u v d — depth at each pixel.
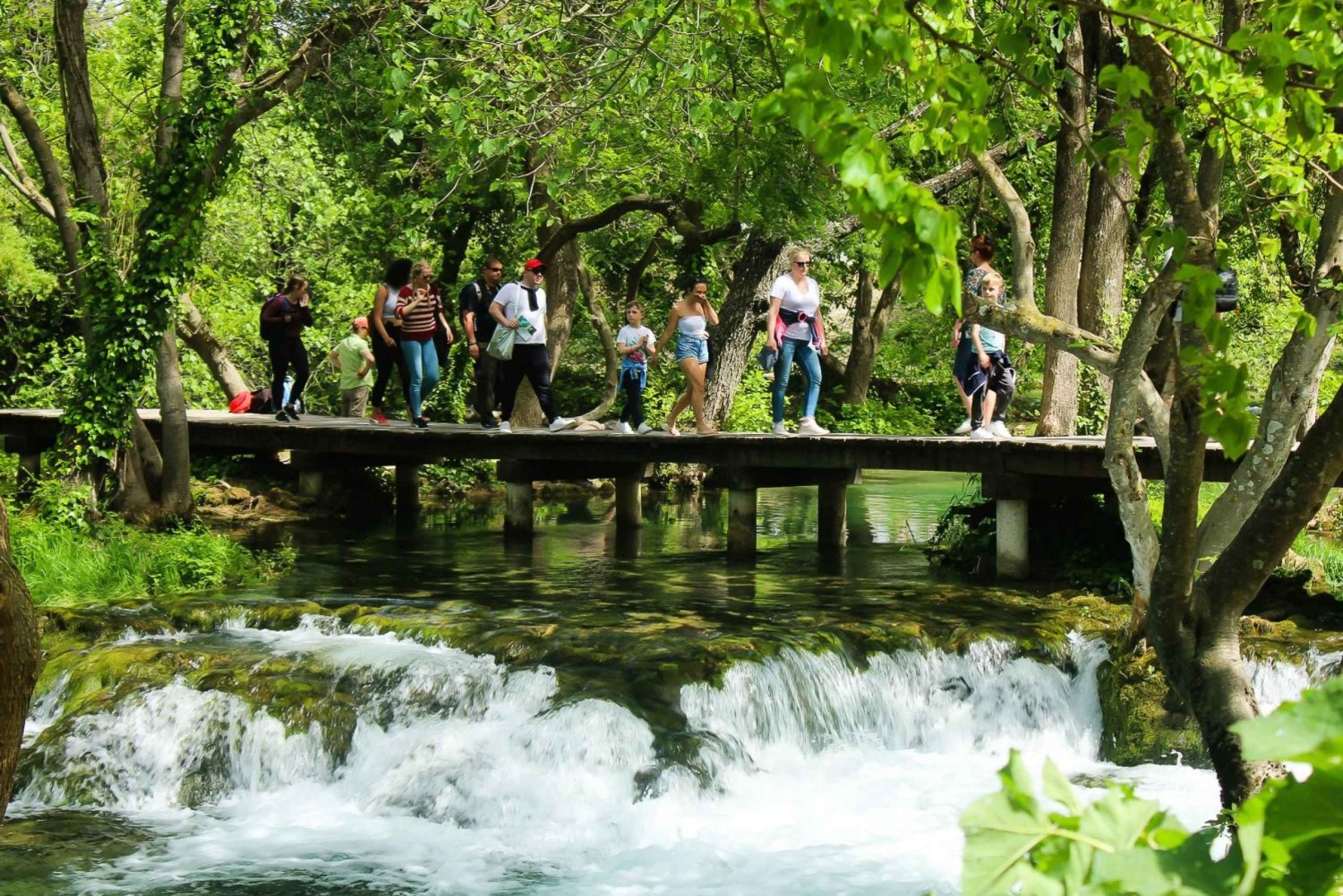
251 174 23.72
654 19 8.73
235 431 19.19
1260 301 17.14
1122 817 1.27
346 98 22.08
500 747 9.40
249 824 8.94
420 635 10.93
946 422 36.38
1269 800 1.15
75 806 9.16
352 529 18.48
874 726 10.52
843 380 37.06
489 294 17.72
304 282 19.55
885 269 2.69
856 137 2.76
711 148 14.07
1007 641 11.01
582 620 11.29
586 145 10.62
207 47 15.33
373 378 27.16
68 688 10.07
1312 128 4.62
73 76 15.65
